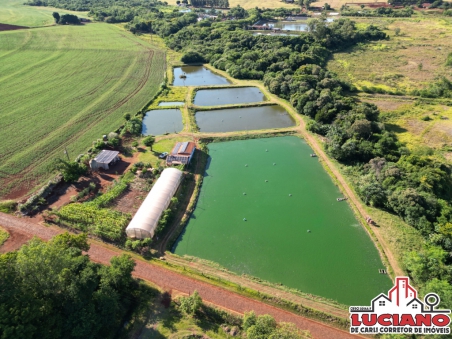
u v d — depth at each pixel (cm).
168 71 14250
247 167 7719
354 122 8431
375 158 7250
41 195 6400
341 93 11181
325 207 6481
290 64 13488
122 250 5338
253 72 13488
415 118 9794
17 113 9756
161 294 4603
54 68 13725
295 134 9156
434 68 13762
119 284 4350
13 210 6094
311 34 17425
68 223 5756
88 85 12175
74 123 9288
